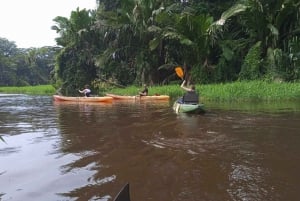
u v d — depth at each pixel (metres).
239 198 5.04
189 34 25.17
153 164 6.82
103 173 6.36
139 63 28.53
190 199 5.07
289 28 24.09
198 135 9.38
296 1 23.19
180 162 6.89
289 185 5.49
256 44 23.58
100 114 15.23
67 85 35.28
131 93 26.22
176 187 5.55
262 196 5.09
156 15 26.48
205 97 20.14
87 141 9.13
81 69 34.88
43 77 86.50
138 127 11.05
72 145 8.70
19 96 36.97
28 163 7.14
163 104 19.14
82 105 20.75
